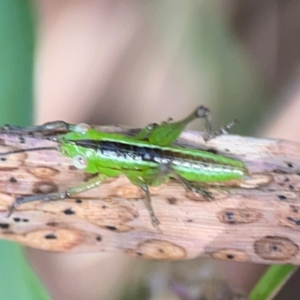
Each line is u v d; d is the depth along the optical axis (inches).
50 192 4.3
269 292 4.3
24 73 4.4
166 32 4.9
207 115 4.5
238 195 4.3
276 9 4.9
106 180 4.4
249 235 4.3
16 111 4.4
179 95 4.8
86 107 4.8
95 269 4.6
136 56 4.9
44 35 4.8
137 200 4.3
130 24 4.9
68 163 4.4
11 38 4.4
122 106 4.8
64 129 4.4
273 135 4.8
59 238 4.3
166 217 4.3
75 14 4.8
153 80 4.9
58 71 4.8
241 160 4.4
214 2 4.9
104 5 4.9
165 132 4.4
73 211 4.3
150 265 4.5
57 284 4.5
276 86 4.8
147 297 4.5
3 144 4.3
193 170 4.4
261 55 4.9
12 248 4.3
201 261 4.5
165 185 4.4
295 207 4.3
